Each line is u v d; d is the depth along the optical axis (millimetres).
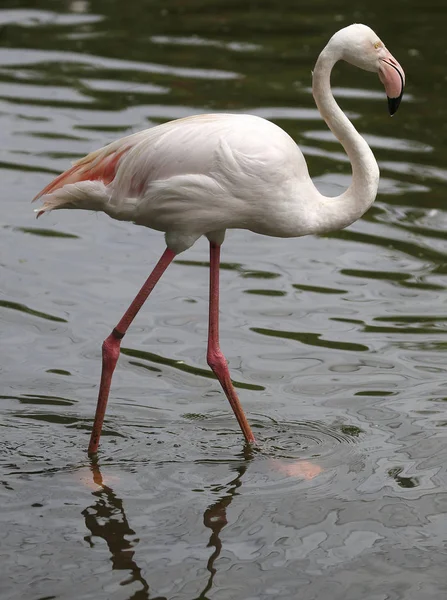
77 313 11633
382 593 7059
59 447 9086
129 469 8750
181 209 8500
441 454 8953
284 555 7500
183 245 8727
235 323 11547
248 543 7648
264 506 8164
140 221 8883
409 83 18703
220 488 8445
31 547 7566
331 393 10102
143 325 11484
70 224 14102
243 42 20859
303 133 16422
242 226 8797
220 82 18469
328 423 9555
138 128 16219
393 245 13516
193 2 24000
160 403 9953
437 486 8445
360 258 13195
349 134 8812
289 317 11680
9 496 8266
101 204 8844
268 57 19938
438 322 11555
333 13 23062
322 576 7242
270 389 10203
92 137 15938
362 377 10383
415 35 21312
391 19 22531
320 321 11594
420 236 13711
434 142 16391
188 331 11383
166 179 8438
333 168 15180
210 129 8453
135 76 18734
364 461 8867
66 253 13148
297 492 8383
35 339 11039
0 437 9219
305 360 10758
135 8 23312
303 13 23078
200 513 8055
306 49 20422
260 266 13016
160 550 7559
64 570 7297
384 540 7688
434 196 14742
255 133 8445
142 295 8828
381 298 12141
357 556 7488
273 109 17234
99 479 8570
